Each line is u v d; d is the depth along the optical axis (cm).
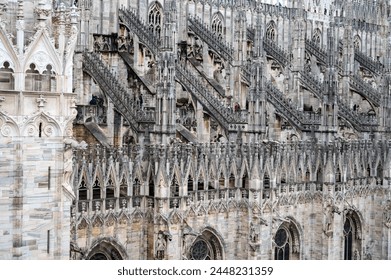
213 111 7556
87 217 5525
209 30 9600
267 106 8444
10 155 3472
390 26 11400
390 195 8531
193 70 8988
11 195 3481
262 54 7581
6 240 3475
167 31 6366
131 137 6725
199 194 6419
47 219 3600
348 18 11262
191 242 6334
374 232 8600
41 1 3569
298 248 7556
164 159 5947
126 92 7075
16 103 3472
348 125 9056
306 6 11756
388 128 8975
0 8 3497
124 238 5903
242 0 8962
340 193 7794
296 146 7438
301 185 7506
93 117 6944
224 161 6694
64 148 3675
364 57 12056
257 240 6756
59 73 3612
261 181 6781
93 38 8006
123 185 5988
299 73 9850
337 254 7769
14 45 3472
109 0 8181
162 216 5962
